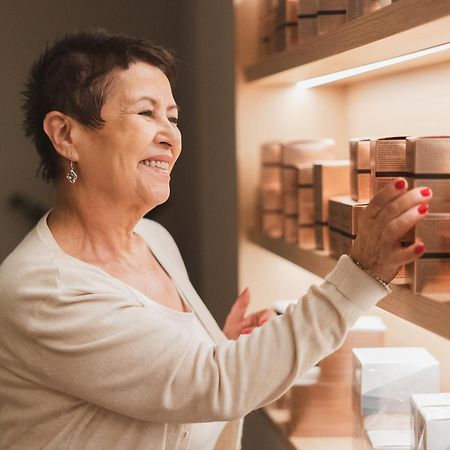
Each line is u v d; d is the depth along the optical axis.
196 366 1.28
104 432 1.41
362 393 1.54
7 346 1.41
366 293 1.24
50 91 1.47
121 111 1.42
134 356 1.30
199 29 3.12
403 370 1.53
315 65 1.78
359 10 1.51
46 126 1.47
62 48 1.47
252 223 2.50
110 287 1.40
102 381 1.32
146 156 1.45
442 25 1.19
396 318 2.02
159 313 1.47
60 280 1.37
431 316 1.23
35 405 1.42
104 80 1.41
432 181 1.28
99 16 3.25
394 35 1.29
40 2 3.20
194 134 3.29
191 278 3.39
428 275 1.29
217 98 2.88
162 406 1.30
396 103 1.96
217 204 2.95
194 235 3.36
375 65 1.77
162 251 1.73
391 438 1.51
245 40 2.45
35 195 3.27
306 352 1.26
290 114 2.44
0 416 1.51
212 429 1.56
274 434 2.21
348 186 1.89
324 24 1.72
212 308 3.12
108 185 1.46
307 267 1.92
